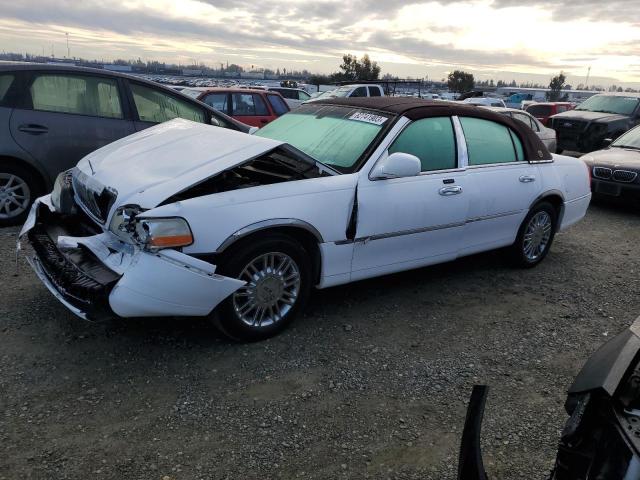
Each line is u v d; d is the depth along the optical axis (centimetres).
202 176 342
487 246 505
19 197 587
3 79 569
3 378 318
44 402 300
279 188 362
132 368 337
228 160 356
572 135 1367
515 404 329
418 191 426
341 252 395
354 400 321
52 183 600
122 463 259
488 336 412
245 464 265
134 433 280
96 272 326
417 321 428
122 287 311
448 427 304
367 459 275
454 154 461
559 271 568
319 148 435
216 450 273
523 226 533
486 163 488
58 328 377
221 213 334
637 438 165
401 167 393
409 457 278
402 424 304
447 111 464
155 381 325
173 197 332
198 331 387
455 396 333
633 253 653
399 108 443
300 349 372
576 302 488
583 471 175
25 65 584
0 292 426
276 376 339
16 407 294
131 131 632
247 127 722
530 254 557
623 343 208
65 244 357
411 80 2203
